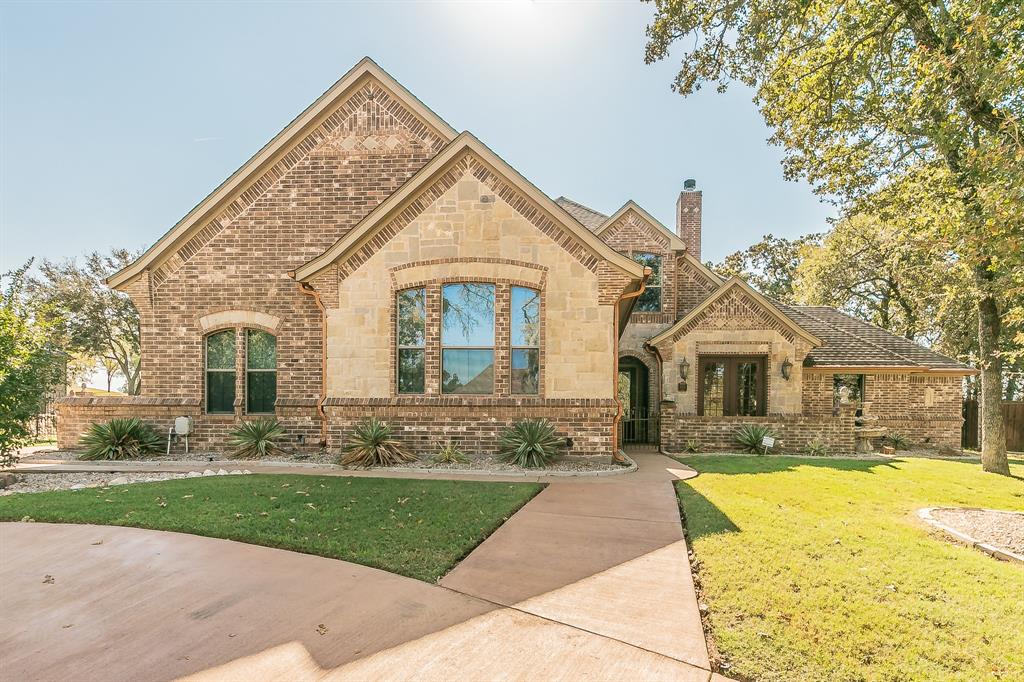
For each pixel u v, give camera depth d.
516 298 11.24
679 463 12.05
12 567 4.89
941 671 3.25
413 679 3.11
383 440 10.62
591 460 10.73
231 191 12.85
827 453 14.97
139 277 12.86
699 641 3.59
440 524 6.24
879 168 11.22
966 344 25.78
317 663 3.28
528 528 6.25
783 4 9.30
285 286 12.77
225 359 12.94
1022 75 6.42
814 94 10.62
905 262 25.92
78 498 7.47
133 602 4.16
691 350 16.00
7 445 9.83
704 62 10.59
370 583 4.53
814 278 32.44
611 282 10.94
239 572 4.77
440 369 11.23
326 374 11.41
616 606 4.12
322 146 13.02
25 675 3.14
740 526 6.31
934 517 7.16
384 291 11.34
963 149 8.64
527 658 3.36
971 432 22.08
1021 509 7.88
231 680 3.10
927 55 8.20
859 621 3.87
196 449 12.52
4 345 9.84
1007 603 4.23
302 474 9.59
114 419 12.30
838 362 17.08
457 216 11.22
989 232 6.02
